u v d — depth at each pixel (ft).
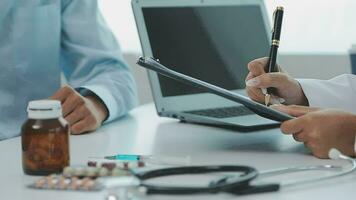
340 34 8.32
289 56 8.26
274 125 4.99
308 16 8.39
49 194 2.88
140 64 3.81
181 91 5.55
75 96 4.91
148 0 5.48
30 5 6.19
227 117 5.26
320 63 8.18
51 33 6.31
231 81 5.81
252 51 6.11
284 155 3.89
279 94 4.58
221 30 5.93
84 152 4.00
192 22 5.73
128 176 3.04
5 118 6.09
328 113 3.85
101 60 6.21
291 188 2.99
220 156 3.85
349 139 3.78
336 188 3.00
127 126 5.29
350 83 4.85
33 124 3.27
